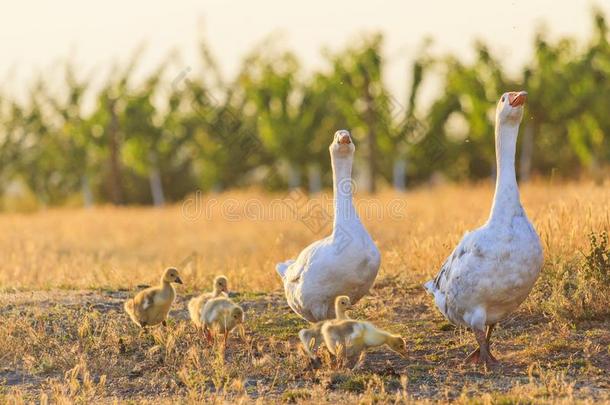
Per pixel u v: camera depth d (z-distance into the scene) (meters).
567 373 13.38
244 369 13.98
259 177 72.44
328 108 65.50
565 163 69.31
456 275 13.80
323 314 15.12
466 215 25.83
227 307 14.97
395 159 67.44
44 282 22.25
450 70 60.16
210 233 39.00
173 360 14.62
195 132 70.44
